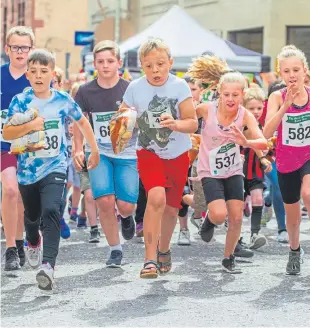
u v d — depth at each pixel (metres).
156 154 14.13
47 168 14.19
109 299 13.51
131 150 16.20
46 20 70.44
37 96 14.27
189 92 14.02
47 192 13.98
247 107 18.56
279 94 14.84
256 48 47.12
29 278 15.12
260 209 18.47
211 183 14.80
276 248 18.66
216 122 14.70
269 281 14.85
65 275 15.49
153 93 14.03
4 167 15.62
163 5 52.88
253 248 18.41
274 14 45.50
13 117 13.97
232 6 47.75
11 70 16.02
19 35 15.94
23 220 16.16
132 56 33.72
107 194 15.97
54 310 12.83
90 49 41.78
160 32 35.09
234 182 14.93
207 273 15.61
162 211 13.86
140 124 14.13
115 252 16.27
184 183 14.44
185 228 19.09
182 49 34.59
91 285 14.60
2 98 15.94
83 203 22.02
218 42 34.91
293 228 15.23
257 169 18.52
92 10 62.84
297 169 14.78
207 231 16.41
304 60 14.43
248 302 13.25
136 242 19.48
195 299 13.47
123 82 16.42
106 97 16.25
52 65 14.21
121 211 16.39
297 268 15.38
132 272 15.74
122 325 11.90
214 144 14.78
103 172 16.05
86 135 14.73
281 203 19.39
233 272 15.58
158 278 15.16
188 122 13.75
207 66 17.86
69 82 31.34
